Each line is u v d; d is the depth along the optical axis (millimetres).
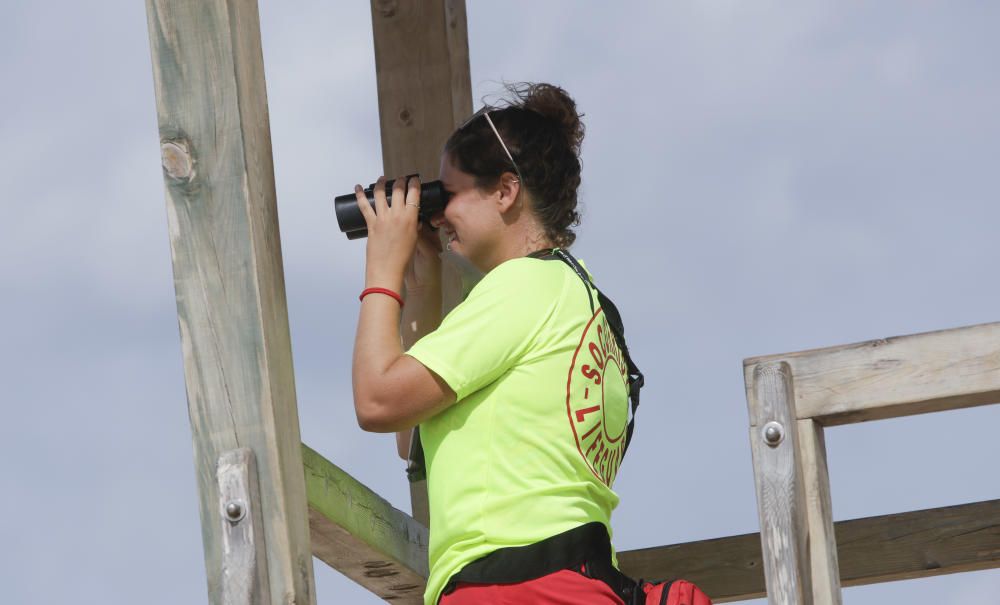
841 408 8773
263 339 8820
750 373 8844
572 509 8438
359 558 11430
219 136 9047
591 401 8742
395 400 8461
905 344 8773
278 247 9234
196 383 8844
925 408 8797
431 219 9648
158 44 9195
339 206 9578
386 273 9086
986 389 8578
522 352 8609
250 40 9344
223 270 8922
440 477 8586
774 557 8492
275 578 8578
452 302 13227
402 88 14297
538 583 8211
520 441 8492
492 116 9445
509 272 8820
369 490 11445
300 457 9016
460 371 8477
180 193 9023
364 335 8805
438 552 8508
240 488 8609
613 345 9180
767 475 8633
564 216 9461
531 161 9336
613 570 8484
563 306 8820
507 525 8352
